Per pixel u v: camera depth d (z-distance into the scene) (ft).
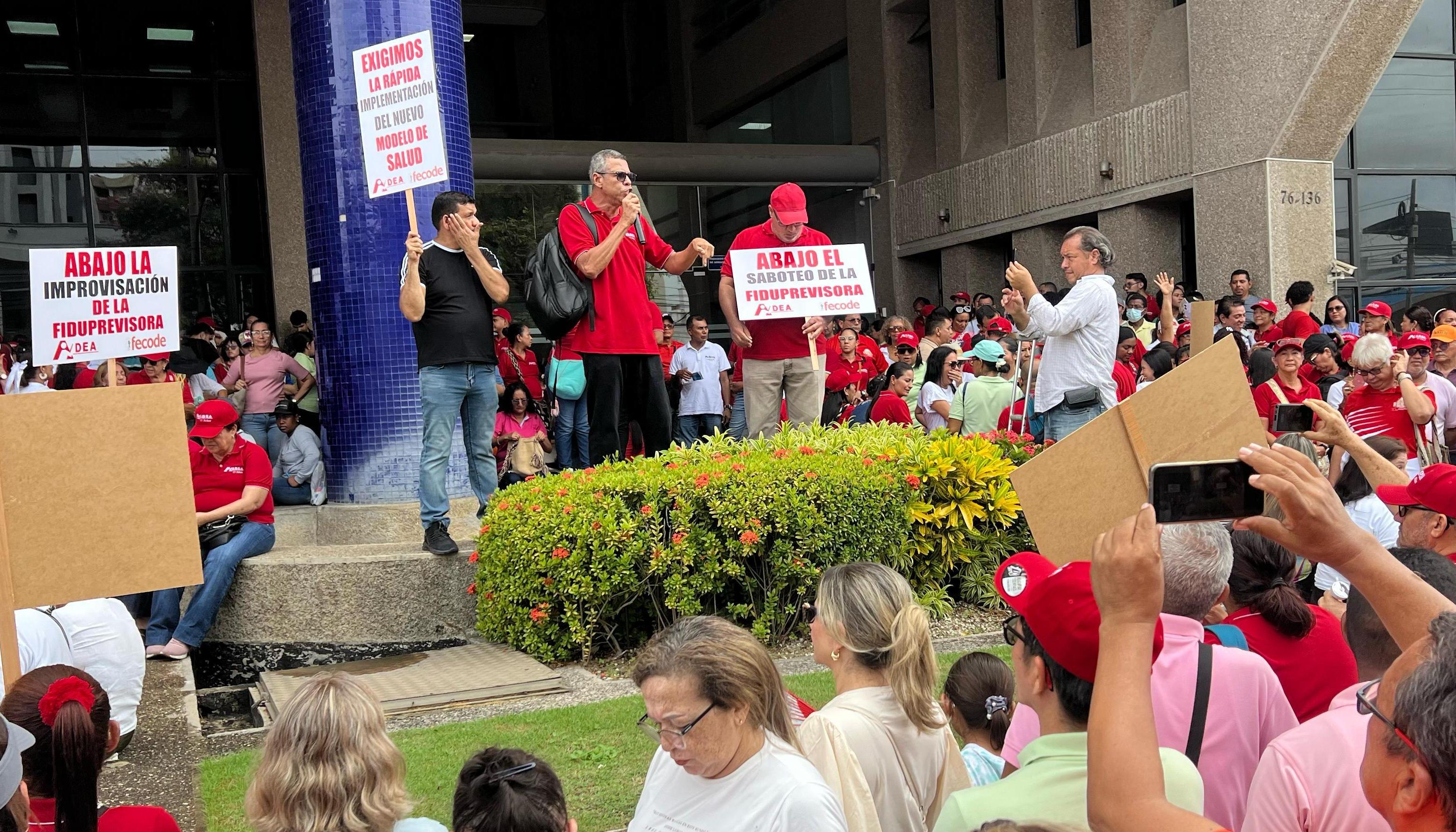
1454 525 12.23
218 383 41.60
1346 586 15.17
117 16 65.31
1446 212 61.00
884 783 10.37
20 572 9.93
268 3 65.05
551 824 9.43
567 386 27.09
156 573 10.30
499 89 96.32
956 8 74.23
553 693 22.07
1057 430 26.12
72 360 21.12
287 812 8.86
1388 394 28.48
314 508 31.89
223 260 66.80
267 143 65.00
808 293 27.32
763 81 90.33
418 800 16.17
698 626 9.52
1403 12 50.62
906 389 35.45
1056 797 7.47
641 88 101.24
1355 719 7.73
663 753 10.08
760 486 24.18
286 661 25.95
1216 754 9.18
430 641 26.30
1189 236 61.98
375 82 23.47
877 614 10.64
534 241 67.72
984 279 74.95
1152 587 6.17
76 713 9.10
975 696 12.44
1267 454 6.66
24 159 63.98
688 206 73.72
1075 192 65.05
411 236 24.20
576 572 23.47
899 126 79.71
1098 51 63.31
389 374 31.55
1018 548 28.71
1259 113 53.78
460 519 31.50
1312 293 47.06
